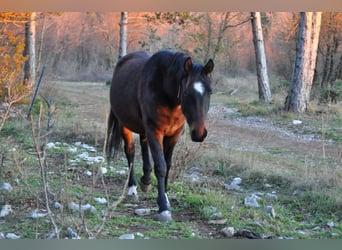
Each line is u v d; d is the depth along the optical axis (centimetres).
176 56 745
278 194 945
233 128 1819
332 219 776
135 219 739
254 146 1488
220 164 1124
